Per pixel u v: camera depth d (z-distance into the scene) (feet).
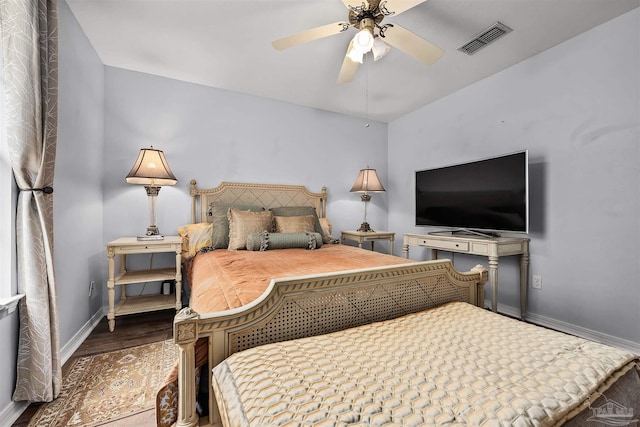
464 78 9.52
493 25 6.82
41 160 4.67
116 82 8.91
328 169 12.60
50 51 4.91
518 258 8.64
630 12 6.36
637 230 6.31
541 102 7.98
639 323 6.28
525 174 7.72
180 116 9.79
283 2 6.11
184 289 9.37
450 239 8.99
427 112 11.82
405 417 2.03
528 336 3.37
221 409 2.52
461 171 9.59
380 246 13.71
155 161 8.25
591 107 7.00
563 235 7.54
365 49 5.17
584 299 7.14
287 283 3.54
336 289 3.88
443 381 2.46
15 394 4.41
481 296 5.41
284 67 8.85
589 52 7.02
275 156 11.43
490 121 9.36
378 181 11.92
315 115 12.28
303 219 9.78
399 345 3.14
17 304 4.46
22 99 4.38
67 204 6.32
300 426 1.94
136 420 4.28
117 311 7.60
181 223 9.82
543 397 2.27
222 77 9.56
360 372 2.61
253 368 2.67
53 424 4.18
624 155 6.49
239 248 8.51
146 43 7.64
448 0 6.01
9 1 4.31
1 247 4.41
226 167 10.53
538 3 6.12
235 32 7.16
